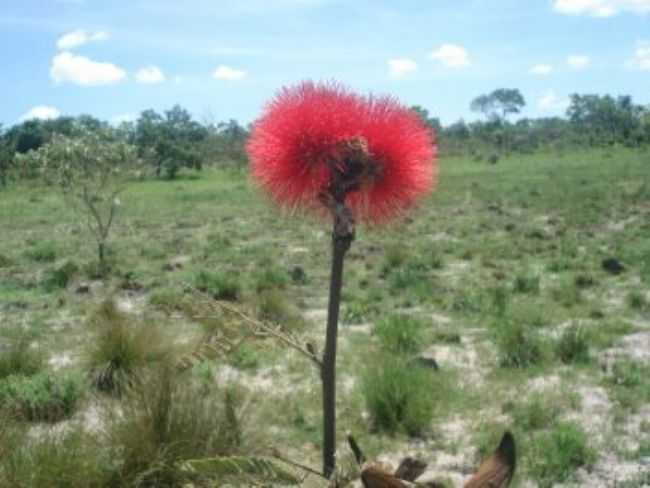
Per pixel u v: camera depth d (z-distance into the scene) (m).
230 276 13.29
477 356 8.45
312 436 5.94
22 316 10.75
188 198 33.50
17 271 15.09
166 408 4.56
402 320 9.12
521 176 39.56
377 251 17.20
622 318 10.17
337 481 1.42
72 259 16.44
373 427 6.18
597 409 6.72
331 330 1.49
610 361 8.16
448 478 5.05
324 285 13.39
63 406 6.21
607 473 5.38
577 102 89.00
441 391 6.88
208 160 58.44
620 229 19.59
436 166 1.56
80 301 11.84
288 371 7.74
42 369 7.58
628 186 30.61
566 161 52.88
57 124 62.03
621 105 86.31
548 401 6.78
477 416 6.50
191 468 1.45
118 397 6.46
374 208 1.55
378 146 1.45
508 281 13.02
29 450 4.40
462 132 80.94
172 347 7.28
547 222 21.25
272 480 1.49
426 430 6.15
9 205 31.20
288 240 19.50
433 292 12.05
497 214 23.92
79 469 4.26
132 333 7.21
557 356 8.29
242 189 37.97
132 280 13.43
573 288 11.80
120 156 14.91
